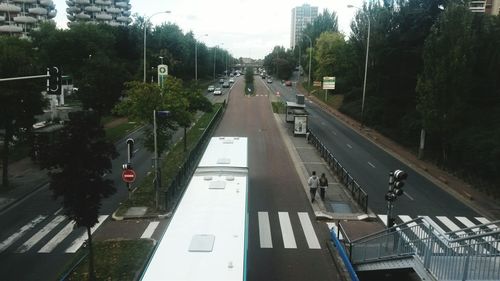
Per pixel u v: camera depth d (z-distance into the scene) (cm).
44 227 1986
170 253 1115
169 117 2495
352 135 4591
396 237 1391
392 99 4588
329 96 7994
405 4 4394
